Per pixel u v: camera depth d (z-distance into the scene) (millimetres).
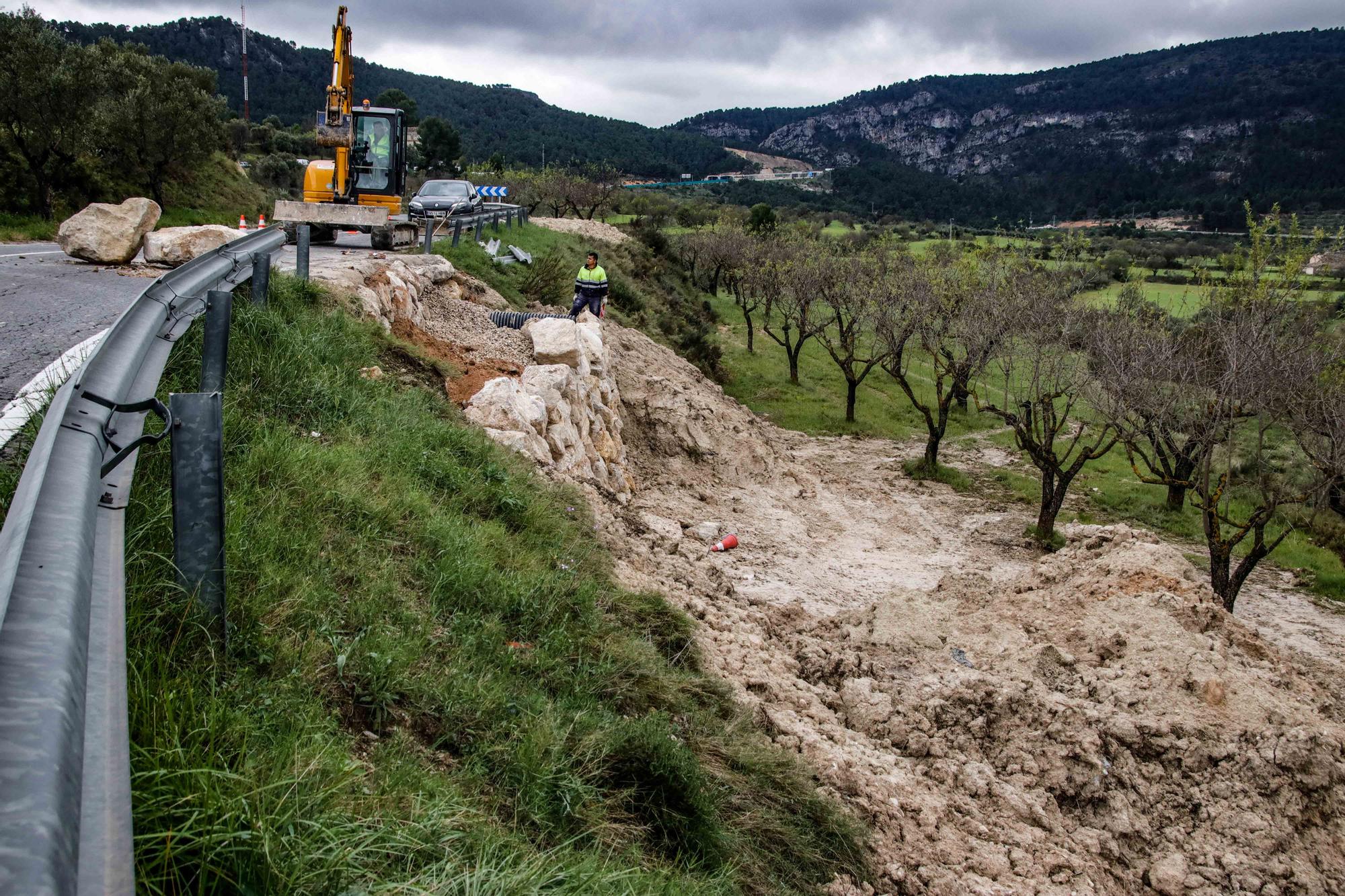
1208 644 7750
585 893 3100
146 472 4172
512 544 6520
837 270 33062
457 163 85438
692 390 19719
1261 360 15898
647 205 79688
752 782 5098
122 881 1525
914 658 8141
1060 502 17781
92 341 7141
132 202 13242
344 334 8836
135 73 30406
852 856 5059
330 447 6215
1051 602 9180
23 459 4004
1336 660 13273
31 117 23828
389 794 3166
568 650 5391
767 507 16375
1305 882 5906
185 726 2801
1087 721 6855
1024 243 31688
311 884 2408
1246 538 19828
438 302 13797
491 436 9195
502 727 4203
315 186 19406
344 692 3793
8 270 11617
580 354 13250
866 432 28219
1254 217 20547
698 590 8961
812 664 8039
